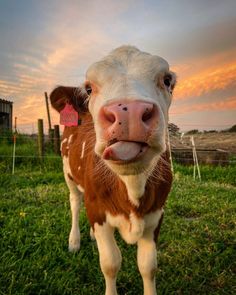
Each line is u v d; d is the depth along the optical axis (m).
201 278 0.66
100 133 0.38
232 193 1.26
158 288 0.63
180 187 1.36
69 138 0.84
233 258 0.74
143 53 0.49
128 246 0.79
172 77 0.51
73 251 0.77
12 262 0.69
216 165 1.97
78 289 0.62
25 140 2.66
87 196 0.60
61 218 0.95
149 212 0.56
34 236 0.82
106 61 0.46
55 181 1.50
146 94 0.39
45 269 0.67
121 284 0.64
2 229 0.86
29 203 1.14
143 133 0.36
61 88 0.66
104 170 0.55
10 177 1.57
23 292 0.60
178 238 0.83
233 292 0.62
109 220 0.58
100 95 0.44
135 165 0.38
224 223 0.94
